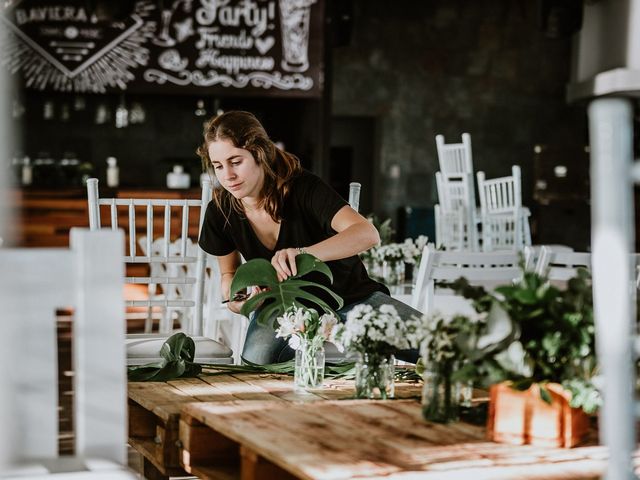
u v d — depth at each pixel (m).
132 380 2.79
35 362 1.84
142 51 9.45
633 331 1.75
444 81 13.09
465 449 1.95
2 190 7.66
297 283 2.79
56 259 1.85
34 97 10.30
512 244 8.57
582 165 13.27
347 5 9.71
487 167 13.24
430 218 12.80
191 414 2.24
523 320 2.01
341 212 3.23
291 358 3.25
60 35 9.33
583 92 12.02
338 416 2.21
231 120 3.15
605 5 12.15
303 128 10.26
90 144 10.56
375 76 12.93
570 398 1.97
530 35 13.21
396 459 1.85
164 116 10.73
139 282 3.83
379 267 5.29
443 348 2.14
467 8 13.07
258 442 1.95
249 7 9.52
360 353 2.43
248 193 3.18
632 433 1.58
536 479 1.76
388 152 13.02
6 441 1.83
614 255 1.53
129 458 4.00
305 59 9.60
